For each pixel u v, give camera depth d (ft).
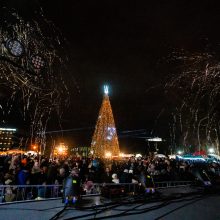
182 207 28.89
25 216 23.25
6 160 46.24
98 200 31.37
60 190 37.47
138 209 26.96
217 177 45.68
